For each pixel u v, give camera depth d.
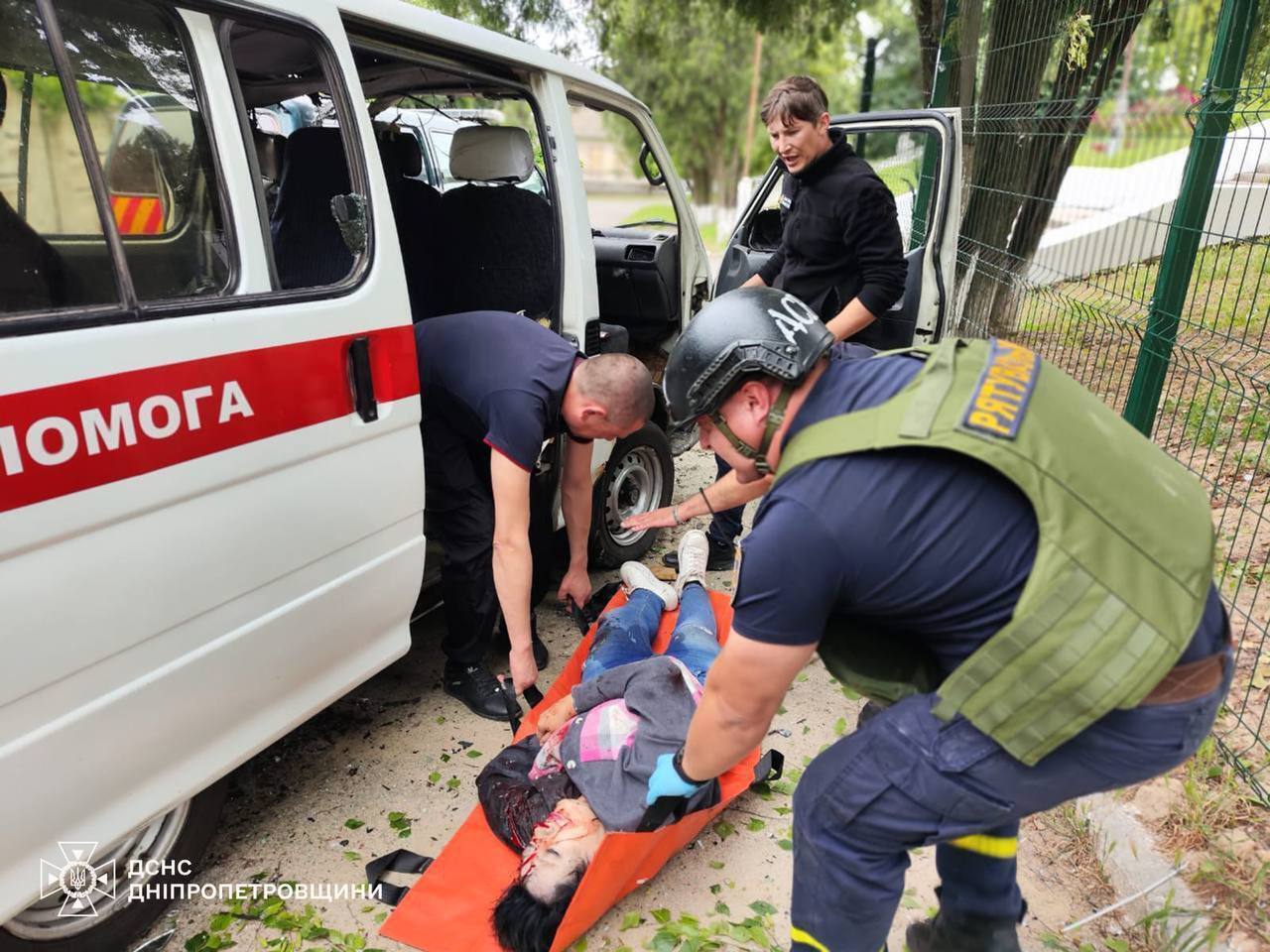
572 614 3.56
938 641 1.33
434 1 7.66
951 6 6.01
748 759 2.57
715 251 14.62
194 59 1.83
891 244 3.14
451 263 3.41
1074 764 1.29
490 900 2.13
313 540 2.08
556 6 8.47
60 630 1.56
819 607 1.27
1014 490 1.23
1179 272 3.02
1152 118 4.83
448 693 3.04
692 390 1.38
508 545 2.45
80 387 1.55
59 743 1.59
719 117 26.53
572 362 2.48
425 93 3.39
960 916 1.61
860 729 1.46
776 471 1.43
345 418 2.12
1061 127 5.47
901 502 1.23
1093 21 4.95
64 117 1.61
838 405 1.33
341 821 2.48
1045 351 4.71
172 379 1.70
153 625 1.73
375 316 2.18
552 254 3.19
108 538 1.62
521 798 2.25
